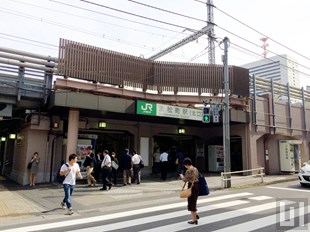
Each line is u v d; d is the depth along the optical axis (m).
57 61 14.53
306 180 13.38
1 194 11.68
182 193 7.14
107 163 12.88
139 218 7.86
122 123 17.75
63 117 15.54
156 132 19.09
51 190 12.58
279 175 19.09
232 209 8.85
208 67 17.86
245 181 15.79
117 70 15.77
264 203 9.75
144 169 18.12
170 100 17.22
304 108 22.73
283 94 21.80
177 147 21.42
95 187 13.31
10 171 17.97
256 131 19.17
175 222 7.36
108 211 8.88
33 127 14.63
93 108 13.70
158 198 11.03
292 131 21.42
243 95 18.48
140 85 16.53
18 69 13.60
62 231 6.64
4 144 21.27
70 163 8.84
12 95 13.52
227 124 14.36
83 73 14.62
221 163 20.92
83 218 7.95
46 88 14.05
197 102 17.56
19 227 7.00
